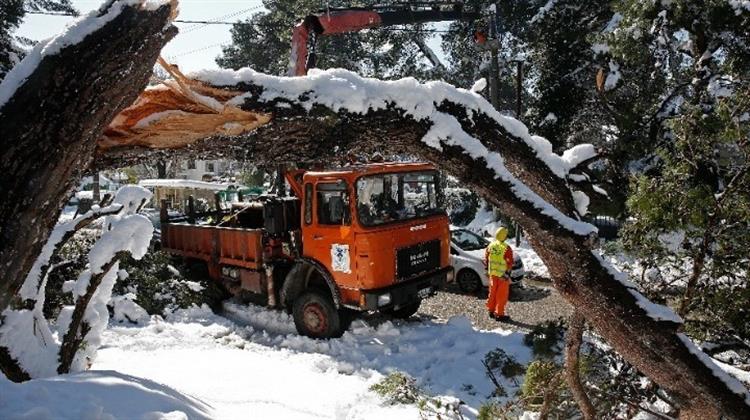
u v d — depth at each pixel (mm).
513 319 8828
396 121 2666
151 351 6566
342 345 7309
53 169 1863
